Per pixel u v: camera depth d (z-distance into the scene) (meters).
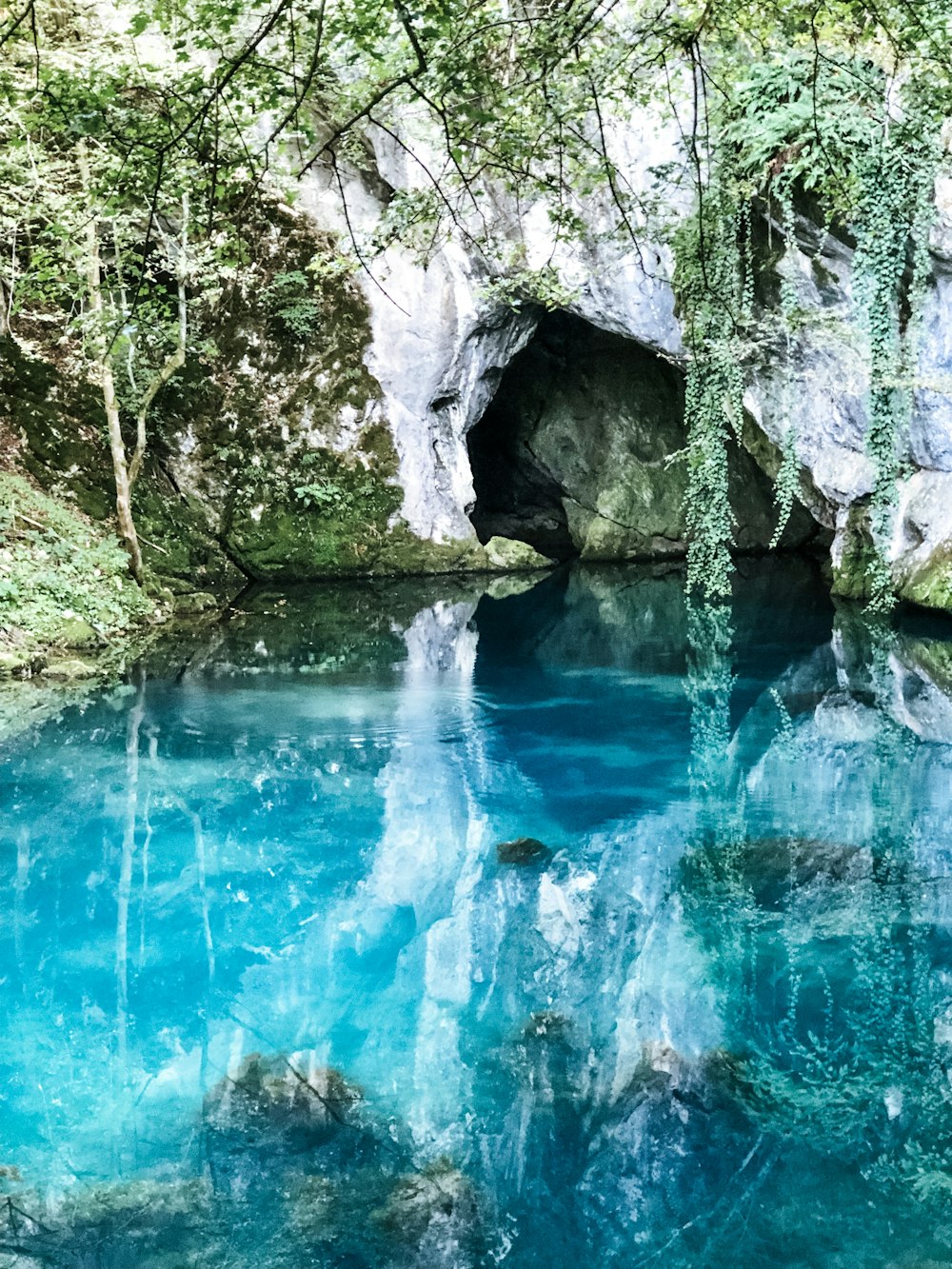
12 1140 3.40
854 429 12.13
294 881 5.39
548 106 3.79
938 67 4.58
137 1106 3.58
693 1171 3.21
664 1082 3.67
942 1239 2.93
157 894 5.24
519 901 5.14
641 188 11.53
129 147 3.38
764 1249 2.88
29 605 10.37
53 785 6.65
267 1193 3.13
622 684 9.17
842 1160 3.22
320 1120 3.50
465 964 4.55
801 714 8.15
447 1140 3.38
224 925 4.93
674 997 4.22
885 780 6.60
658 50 4.31
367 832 5.97
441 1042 3.96
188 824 6.08
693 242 11.41
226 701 8.59
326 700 8.66
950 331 10.62
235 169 3.58
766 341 11.95
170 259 10.99
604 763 7.04
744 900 5.04
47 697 8.67
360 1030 4.06
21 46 5.29
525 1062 3.83
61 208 5.72
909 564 11.66
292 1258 2.87
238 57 3.10
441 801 6.41
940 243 10.23
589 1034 4.00
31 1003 4.29
